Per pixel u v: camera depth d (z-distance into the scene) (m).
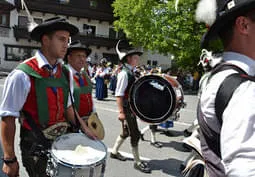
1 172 3.18
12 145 2.17
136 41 21.41
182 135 6.83
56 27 2.22
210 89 1.11
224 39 1.17
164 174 4.46
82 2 31.27
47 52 2.29
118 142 4.83
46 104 2.24
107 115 8.79
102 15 31.92
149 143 6.03
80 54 3.65
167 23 19.44
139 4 20.55
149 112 4.34
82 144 2.35
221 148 1.00
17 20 29.72
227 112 0.99
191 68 20.75
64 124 2.37
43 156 2.20
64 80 2.39
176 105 4.32
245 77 1.03
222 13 1.11
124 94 4.45
